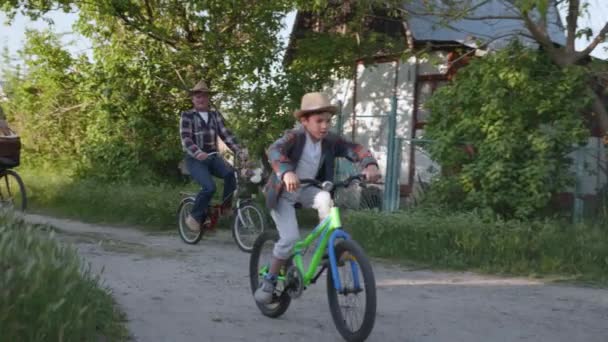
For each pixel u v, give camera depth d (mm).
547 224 8875
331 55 13789
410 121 16172
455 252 8781
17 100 17875
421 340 5066
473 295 6867
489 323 5684
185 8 13742
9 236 4387
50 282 4078
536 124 9648
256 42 13664
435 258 8852
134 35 13969
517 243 8555
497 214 9266
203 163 9789
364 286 4547
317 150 5098
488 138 9414
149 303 5910
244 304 6070
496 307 6320
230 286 6832
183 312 5660
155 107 14383
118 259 8086
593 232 8797
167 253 8836
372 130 17188
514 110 9461
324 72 14305
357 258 4598
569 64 9750
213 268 7836
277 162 4824
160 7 13805
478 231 8781
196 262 8219
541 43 10062
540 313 6141
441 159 9961
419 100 16109
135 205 12273
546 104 9328
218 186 12164
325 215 4926
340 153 5227
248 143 13227
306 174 5129
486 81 9602
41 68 14883
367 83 17375
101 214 12727
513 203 9312
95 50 14273
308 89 13914
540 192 9133
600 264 8242
